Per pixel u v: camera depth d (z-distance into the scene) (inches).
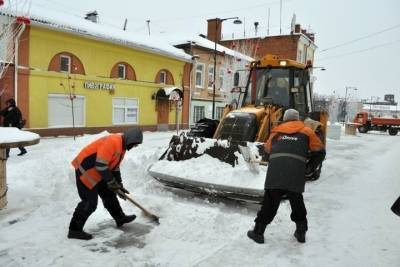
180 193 251.0
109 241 173.0
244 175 219.5
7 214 201.8
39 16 562.6
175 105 866.8
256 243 176.7
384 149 639.8
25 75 553.9
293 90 315.3
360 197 275.6
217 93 1018.7
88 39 641.0
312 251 171.8
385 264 161.2
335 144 711.1
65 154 299.3
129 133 178.2
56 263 150.0
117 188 175.0
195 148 249.1
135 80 757.9
